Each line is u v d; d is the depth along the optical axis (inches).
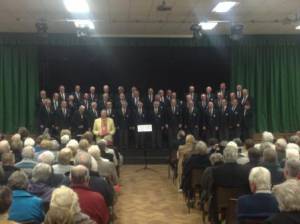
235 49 537.3
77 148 247.0
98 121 439.8
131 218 254.1
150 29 491.5
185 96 549.3
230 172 193.0
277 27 483.5
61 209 94.6
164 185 353.1
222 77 548.4
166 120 487.8
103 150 281.4
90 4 364.2
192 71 549.0
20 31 502.3
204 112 490.9
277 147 234.5
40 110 485.7
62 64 538.0
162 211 270.2
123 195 316.8
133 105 489.4
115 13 403.2
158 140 485.4
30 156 207.8
